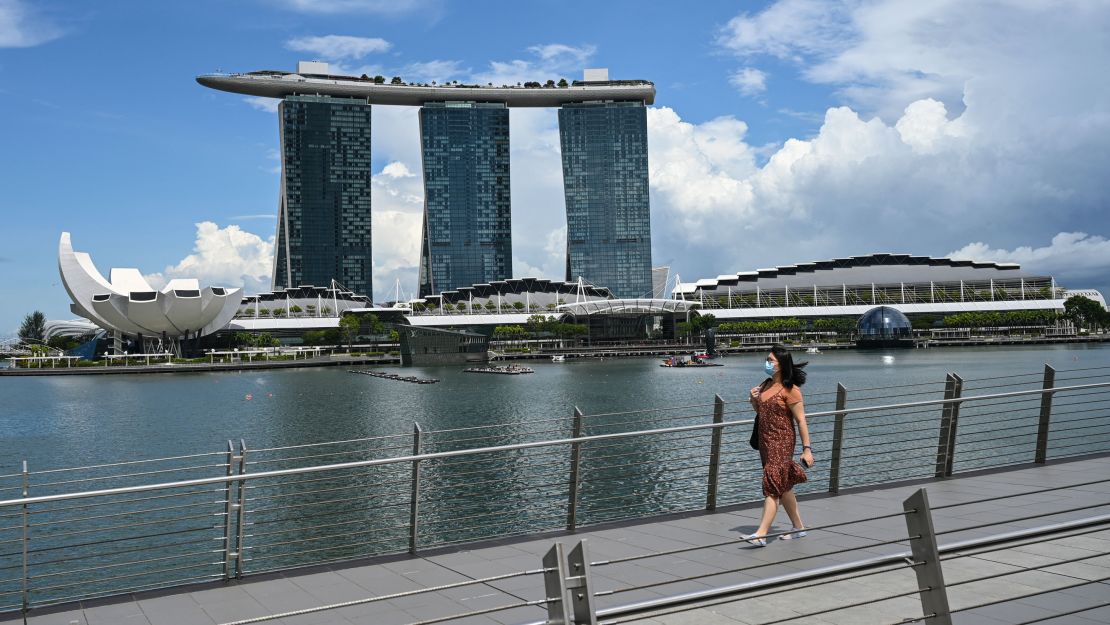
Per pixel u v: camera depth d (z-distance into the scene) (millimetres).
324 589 9594
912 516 6648
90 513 29812
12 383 142125
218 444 52250
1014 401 58094
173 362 185375
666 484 28938
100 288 196000
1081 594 8609
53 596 20031
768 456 10820
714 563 9891
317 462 40500
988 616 8008
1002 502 12586
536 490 28812
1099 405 50750
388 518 26062
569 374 132000
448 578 9852
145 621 8680
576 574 6012
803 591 8828
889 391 80188
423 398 86688
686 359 165125
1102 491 13125
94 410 82500
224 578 10133
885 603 8406
